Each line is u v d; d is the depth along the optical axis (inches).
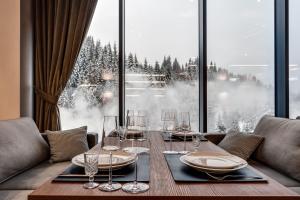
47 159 91.5
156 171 43.4
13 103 106.7
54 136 92.0
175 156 54.8
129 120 72.7
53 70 122.6
